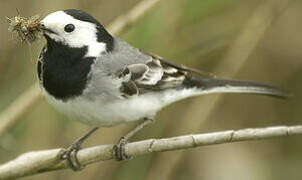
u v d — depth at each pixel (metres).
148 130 12.40
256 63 13.31
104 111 8.51
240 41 12.24
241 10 12.62
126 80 8.65
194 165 13.23
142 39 11.68
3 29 11.73
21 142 11.48
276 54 13.20
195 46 12.30
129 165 12.27
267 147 13.58
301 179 13.16
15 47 11.86
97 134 12.03
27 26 8.51
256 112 13.71
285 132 6.90
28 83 11.66
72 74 8.36
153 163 12.52
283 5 12.12
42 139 11.41
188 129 12.30
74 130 11.77
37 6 11.30
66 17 8.38
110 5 11.72
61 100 8.44
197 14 12.03
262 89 9.94
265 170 13.23
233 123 13.66
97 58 8.53
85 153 8.39
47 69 8.42
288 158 13.48
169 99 9.42
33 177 11.82
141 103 8.83
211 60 12.97
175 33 11.89
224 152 13.33
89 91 8.35
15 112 10.41
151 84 9.02
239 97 13.80
